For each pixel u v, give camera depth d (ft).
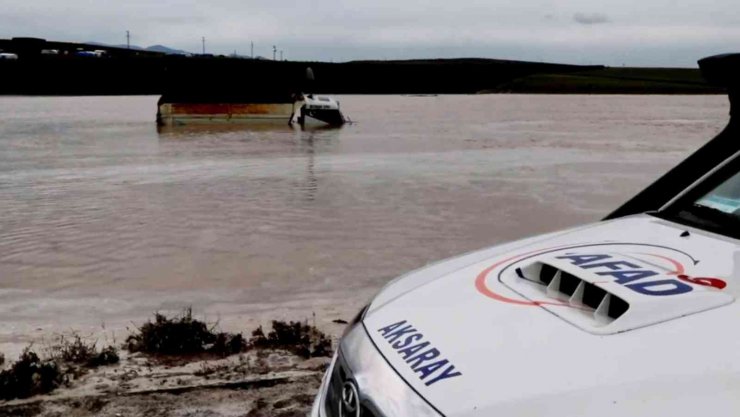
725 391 5.24
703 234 8.75
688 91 615.57
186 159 80.43
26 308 23.56
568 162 78.18
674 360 5.68
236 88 140.36
